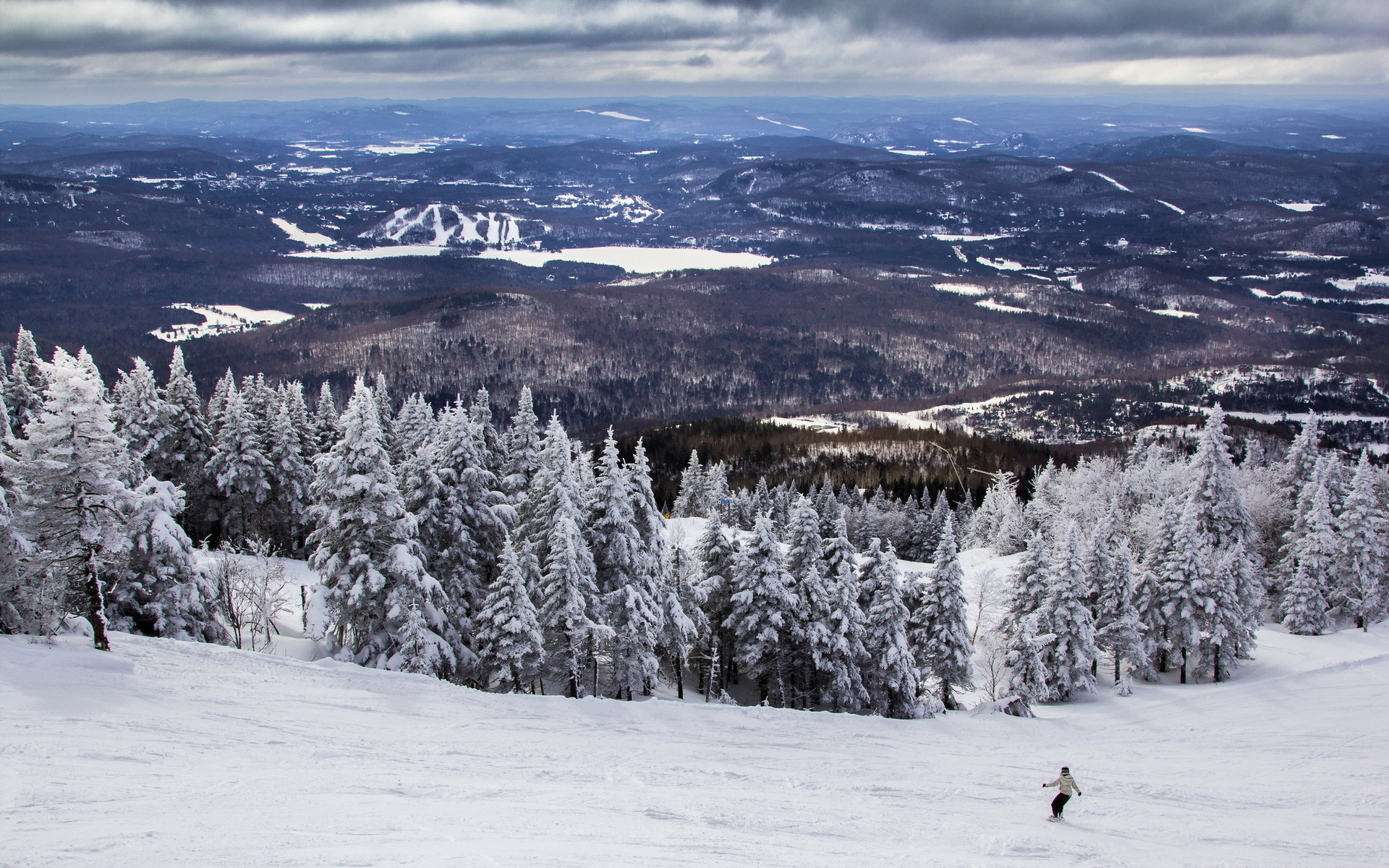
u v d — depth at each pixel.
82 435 33.19
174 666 33.34
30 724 23.77
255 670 34.97
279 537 68.69
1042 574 55.22
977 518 109.75
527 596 40.59
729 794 24.08
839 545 49.00
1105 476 93.75
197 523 64.69
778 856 17.41
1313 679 49.72
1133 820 24.44
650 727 34.94
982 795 26.84
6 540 32.03
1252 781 30.91
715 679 52.94
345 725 29.47
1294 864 20.52
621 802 21.64
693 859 16.41
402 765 24.70
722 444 168.25
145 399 61.31
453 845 16.02
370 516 39.25
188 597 40.00
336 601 39.91
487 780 23.48
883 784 27.36
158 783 19.84
